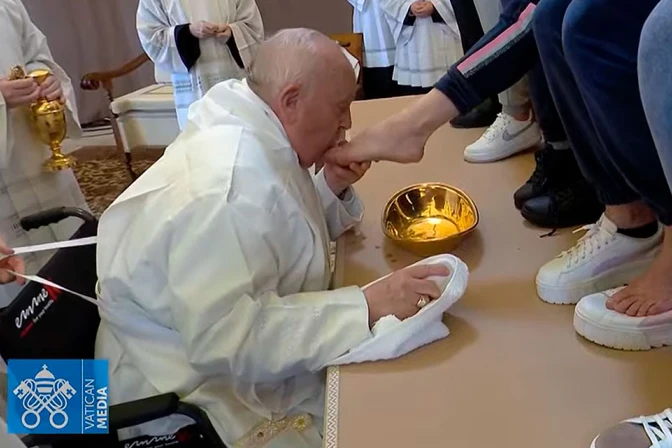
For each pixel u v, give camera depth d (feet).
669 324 2.66
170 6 9.40
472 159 5.04
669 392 2.48
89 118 15.06
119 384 3.22
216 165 2.98
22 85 5.76
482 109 5.74
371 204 4.54
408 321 2.86
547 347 2.83
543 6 2.97
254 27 9.77
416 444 2.40
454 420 2.48
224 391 3.10
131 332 3.20
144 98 10.58
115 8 15.25
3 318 3.18
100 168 11.95
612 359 2.70
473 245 3.78
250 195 2.94
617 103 2.64
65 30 14.78
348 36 10.45
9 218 5.98
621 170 2.80
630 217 3.02
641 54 2.17
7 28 6.17
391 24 9.59
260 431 3.07
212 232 2.84
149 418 2.87
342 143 3.61
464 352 2.87
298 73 3.09
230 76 9.55
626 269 3.07
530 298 3.20
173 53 9.39
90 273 3.82
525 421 2.43
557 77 3.01
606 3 2.57
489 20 4.85
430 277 3.06
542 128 3.83
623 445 2.17
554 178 3.86
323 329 2.88
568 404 2.49
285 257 3.12
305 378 3.18
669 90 2.11
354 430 2.50
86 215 4.85
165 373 3.12
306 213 3.22
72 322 3.52
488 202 4.31
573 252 3.14
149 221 3.01
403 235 4.06
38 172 6.19
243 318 2.79
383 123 3.55
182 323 2.83
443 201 4.17
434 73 9.42
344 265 3.80
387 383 2.73
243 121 3.15
